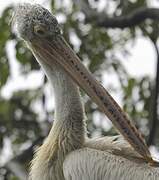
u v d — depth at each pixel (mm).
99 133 17469
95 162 11484
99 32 17453
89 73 11828
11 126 18812
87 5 17078
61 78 11938
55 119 11930
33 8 12094
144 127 17719
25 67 17219
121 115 11594
